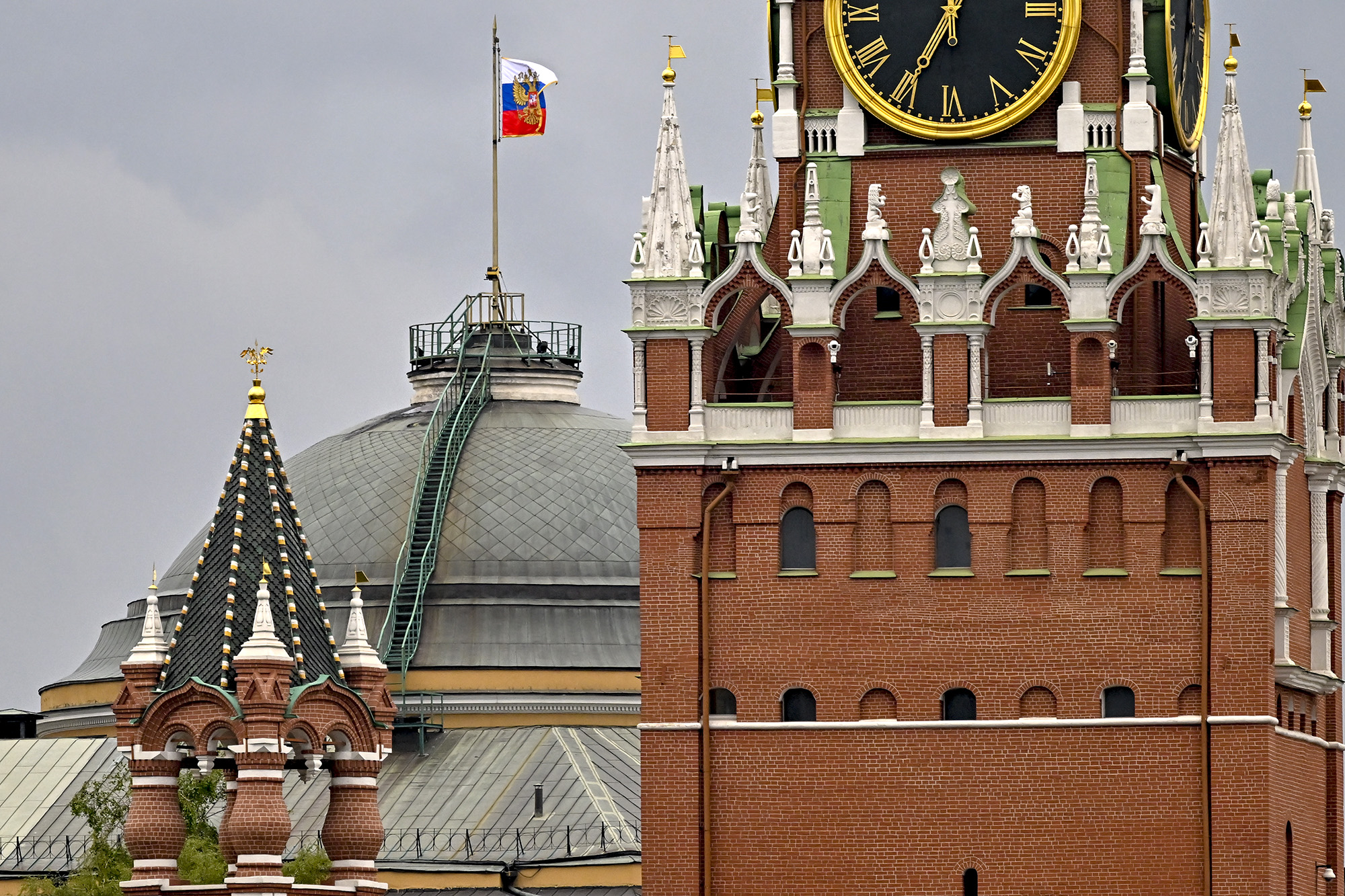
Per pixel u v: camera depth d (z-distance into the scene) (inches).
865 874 6742.1
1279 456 6732.3
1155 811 6688.0
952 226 6889.8
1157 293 6948.8
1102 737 6712.6
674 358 6865.2
